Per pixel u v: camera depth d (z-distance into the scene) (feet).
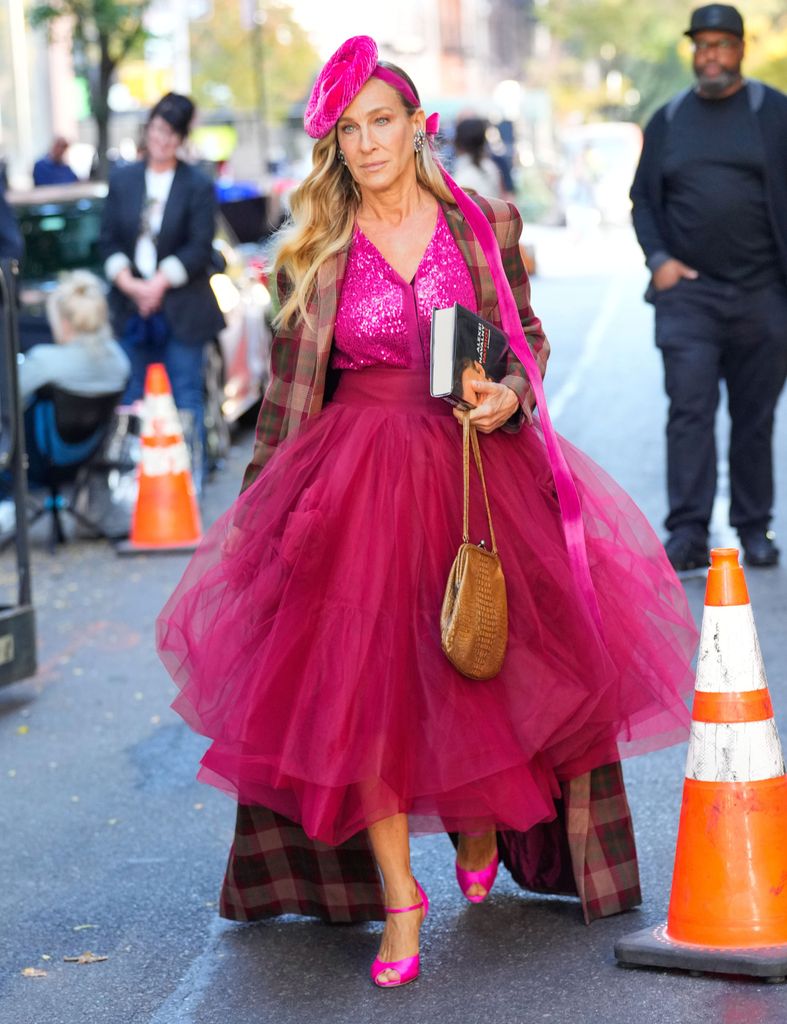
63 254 48.67
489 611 15.28
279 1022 15.44
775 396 32.53
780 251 31.40
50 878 19.89
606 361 69.67
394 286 16.44
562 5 325.21
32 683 28.76
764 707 15.71
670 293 31.96
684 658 16.97
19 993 16.63
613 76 343.05
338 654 15.34
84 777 23.67
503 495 16.43
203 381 44.19
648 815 20.42
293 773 15.16
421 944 16.97
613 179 199.21
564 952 16.40
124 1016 15.94
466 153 47.16
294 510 16.49
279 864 17.49
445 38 391.86
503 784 15.43
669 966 15.58
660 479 42.80
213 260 42.91
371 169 16.15
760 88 31.42
